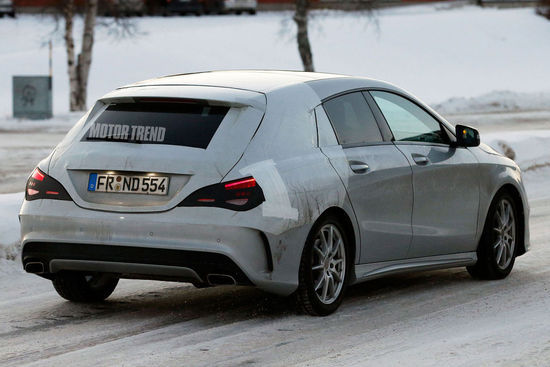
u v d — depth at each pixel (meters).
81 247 16.11
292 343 14.88
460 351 14.16
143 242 15.63
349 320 16.52
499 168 20.66
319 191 16.31
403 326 16.03
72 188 16.30
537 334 15.21
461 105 96.81
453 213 19.36
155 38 148.88
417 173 18.42
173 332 15.75
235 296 18.84
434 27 164.50
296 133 16.53
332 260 16.83
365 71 140.75
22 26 165.25
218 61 138.88
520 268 21.83
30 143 62.38
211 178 15.52
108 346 14.84
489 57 150.75
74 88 99.06
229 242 15.32
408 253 18.52
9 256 22.05
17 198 24.91
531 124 77.12
